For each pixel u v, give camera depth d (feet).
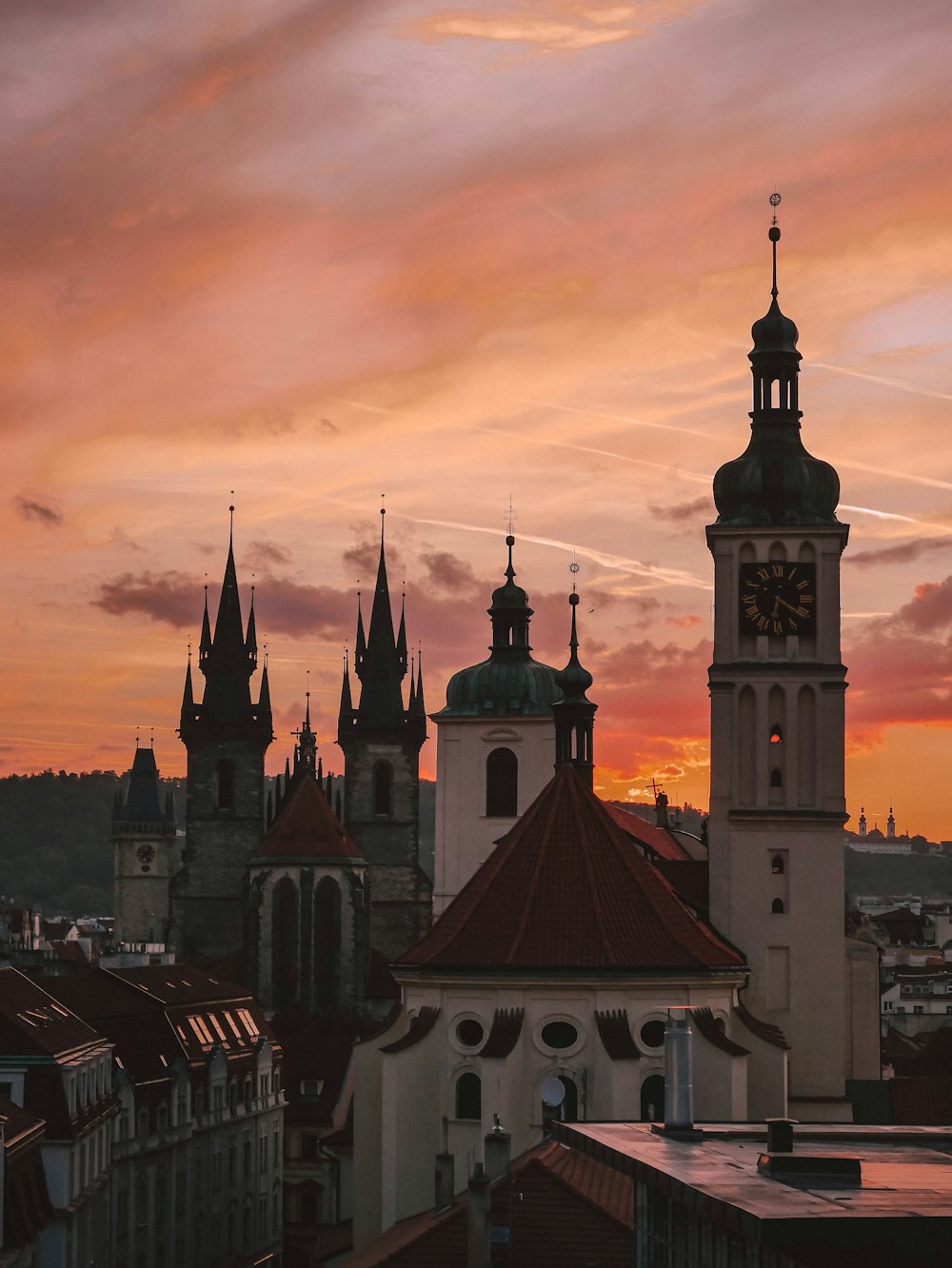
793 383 404.16
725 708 393.09
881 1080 411.75
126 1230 422.00
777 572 392.68
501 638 599.98
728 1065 341.62
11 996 383.86
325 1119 574.56
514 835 368.68
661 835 494.59
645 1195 190.90
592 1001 343.05
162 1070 462.19
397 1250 253.44
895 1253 138.41
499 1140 263.29
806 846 390.42
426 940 364.17
